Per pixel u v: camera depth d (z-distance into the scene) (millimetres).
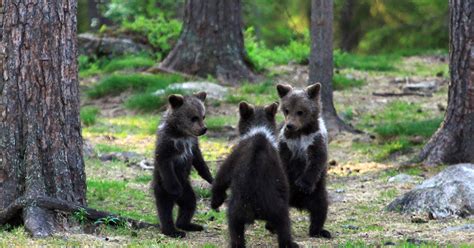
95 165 17297
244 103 10547
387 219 12398
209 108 24594
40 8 11023
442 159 16656
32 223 10453
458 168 12938
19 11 10984
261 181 9570
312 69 22031
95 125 23031
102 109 25875
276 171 9734
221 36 28453
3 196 11086
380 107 25047
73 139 11352
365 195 14438
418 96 26562
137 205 13445
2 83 11125
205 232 11484
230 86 27703
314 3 21812
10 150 11086
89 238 10367
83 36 33875
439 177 12977
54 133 11148
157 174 11336
